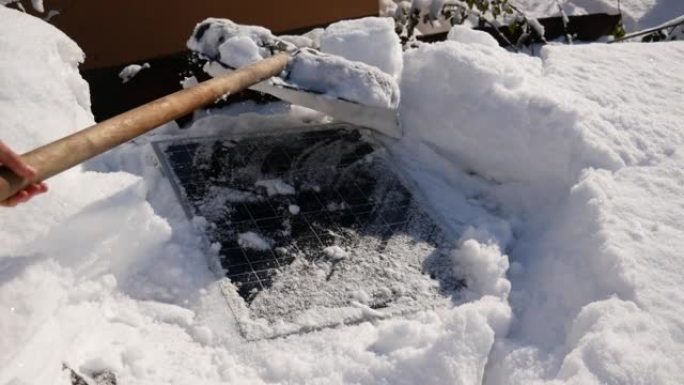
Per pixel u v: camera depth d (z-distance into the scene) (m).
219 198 2.51
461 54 2.80
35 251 1.97
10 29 2.54
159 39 3.34
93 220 2.08
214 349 2.06
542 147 2.64
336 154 2.79
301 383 1.98
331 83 2.65
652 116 2.82
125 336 2.02
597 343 1.97
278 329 2.12
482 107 2.73
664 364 1.92
